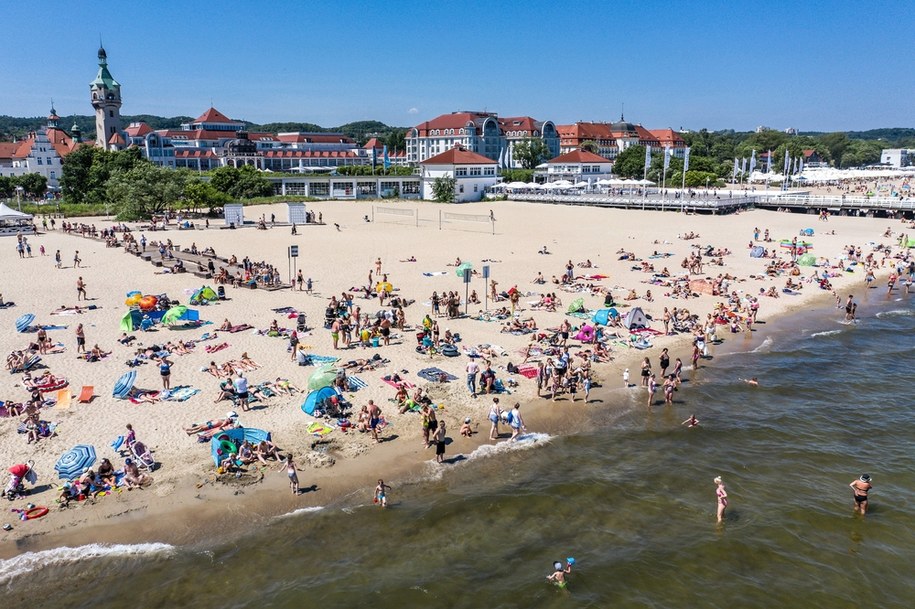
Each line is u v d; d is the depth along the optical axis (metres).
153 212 87.19
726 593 15.41
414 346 30.89
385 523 17.56
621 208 99.44
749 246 62.03
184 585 15.12
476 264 52.41
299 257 55.50
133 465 18.66
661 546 17.08
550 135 191.12
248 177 111.94
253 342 31.00
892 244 64.50
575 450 21.98
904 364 30.88
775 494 19.64
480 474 20.19
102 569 15.48
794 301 42.31
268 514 17.67
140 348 29.56
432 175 117.00
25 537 16.36
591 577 15.78
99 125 183.12
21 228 71.31
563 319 36.09
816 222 82.12
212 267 46.38
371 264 52.34
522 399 25.61
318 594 14.97
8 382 25.52
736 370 29.88
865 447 22.72
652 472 20.70
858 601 15.29
